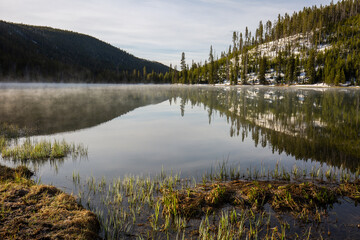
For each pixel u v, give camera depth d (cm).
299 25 13512
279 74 9225
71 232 400
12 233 379
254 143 1145
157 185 652
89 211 479
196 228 451
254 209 515
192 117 1944
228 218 481
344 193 586
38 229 396
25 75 12250
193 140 1212
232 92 5069
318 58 9238
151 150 1033
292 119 1780
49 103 2833
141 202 549
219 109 2402
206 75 12031
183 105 2797
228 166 825
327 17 13325
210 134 1346
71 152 994
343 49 9569
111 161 883
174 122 1730
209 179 705
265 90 5753
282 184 646
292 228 446
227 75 10969
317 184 653
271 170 781
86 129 1476
